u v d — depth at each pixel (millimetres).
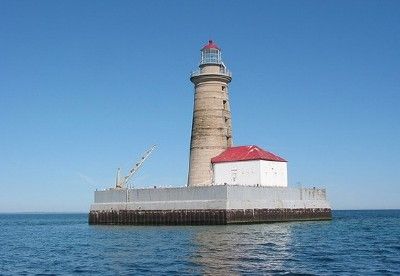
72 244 57344
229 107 91250
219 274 32750
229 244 49219
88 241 59688
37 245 59125
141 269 35469
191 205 75062
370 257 40250
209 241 52281
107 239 60250
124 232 68812
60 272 35906
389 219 128875
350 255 41438
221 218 72062
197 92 90000
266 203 78312
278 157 86750
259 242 50875
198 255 41594
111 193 84625
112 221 83812
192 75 90125
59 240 65000
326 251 44031
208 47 89625
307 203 86875
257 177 82062
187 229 68625
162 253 43719
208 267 35469
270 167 83875
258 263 36969
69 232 82000
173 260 39219
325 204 91250
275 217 79500
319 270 33969
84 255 45406
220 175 85312
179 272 33781
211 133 87812
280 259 38938
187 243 50875
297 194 85062
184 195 76125
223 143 88500
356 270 33938
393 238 57906
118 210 83250
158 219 78188
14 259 44688
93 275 33969
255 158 82375
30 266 39625
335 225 81938
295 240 53375
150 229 71875
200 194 74562
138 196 81125
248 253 42438
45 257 45438
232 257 40094
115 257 42562
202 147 87812
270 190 79500
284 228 69688
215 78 88938
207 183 86375
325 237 57719
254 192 76625
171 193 77500
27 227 116062
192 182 88062
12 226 125125
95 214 86125
